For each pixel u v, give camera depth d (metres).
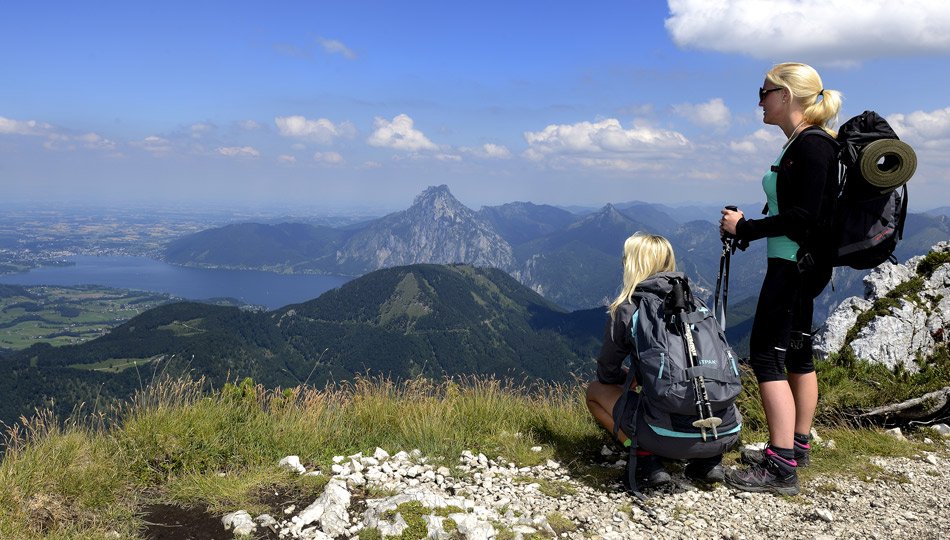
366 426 3.83
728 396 2.73
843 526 2.63
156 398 3.35
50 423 3.01
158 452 3.09
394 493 2.90
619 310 2.97
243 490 2.90
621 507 2.81
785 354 2.91
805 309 2.85
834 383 4.26
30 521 2.56
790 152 2.76
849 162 2.57
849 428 3.81
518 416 4.01
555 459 3.43
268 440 3.36
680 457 2.88
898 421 3.98
